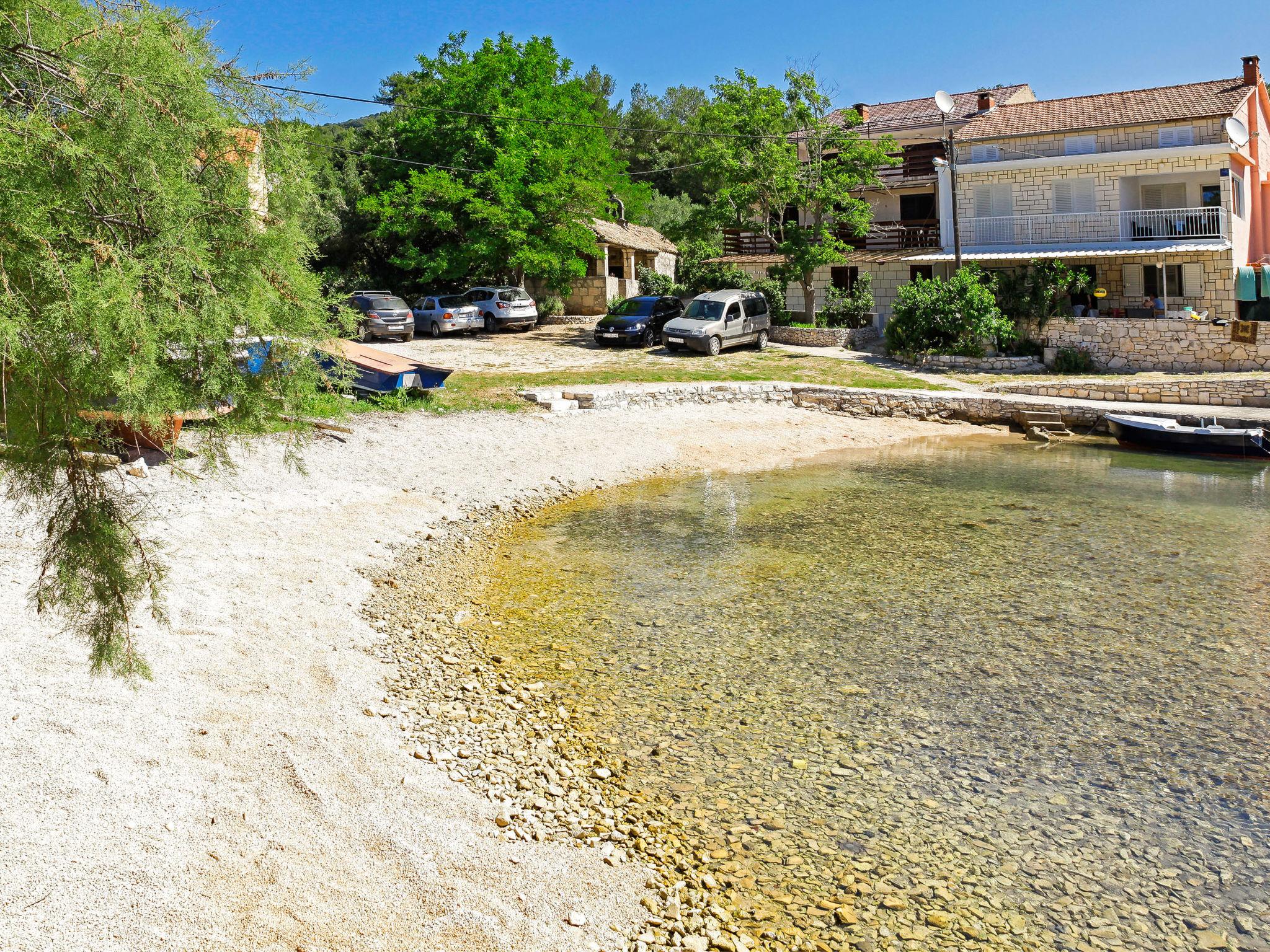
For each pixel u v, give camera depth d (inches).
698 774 290.4
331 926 201.3
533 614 439.2
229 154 156.4
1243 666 372.2
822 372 1156.5
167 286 140.2
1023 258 1369.3
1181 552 542.0
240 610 391.9
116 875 205.3
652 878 236.1
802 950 212.2
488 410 895.7
